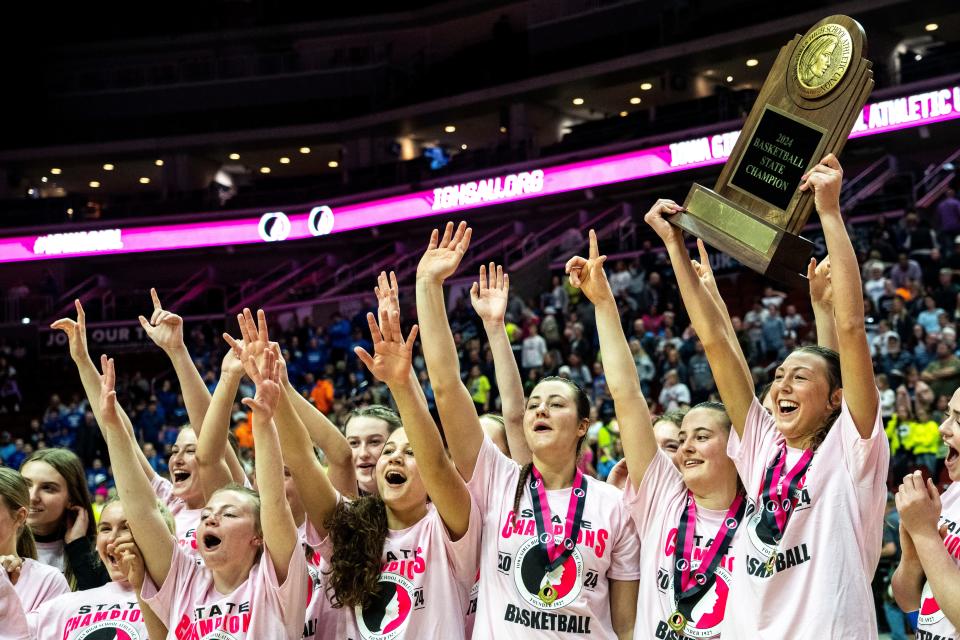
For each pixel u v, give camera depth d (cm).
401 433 411
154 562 406
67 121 3048
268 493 389
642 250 2105
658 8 2473
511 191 2366
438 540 400
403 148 2875
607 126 2402
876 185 1955
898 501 341
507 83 2592
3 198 3009
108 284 2852
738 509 382
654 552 387
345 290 2545
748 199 373
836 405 362
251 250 2770
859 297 339
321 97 2930
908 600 369
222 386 451
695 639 364
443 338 399
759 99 378
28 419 2314
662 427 470
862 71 355
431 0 3081
